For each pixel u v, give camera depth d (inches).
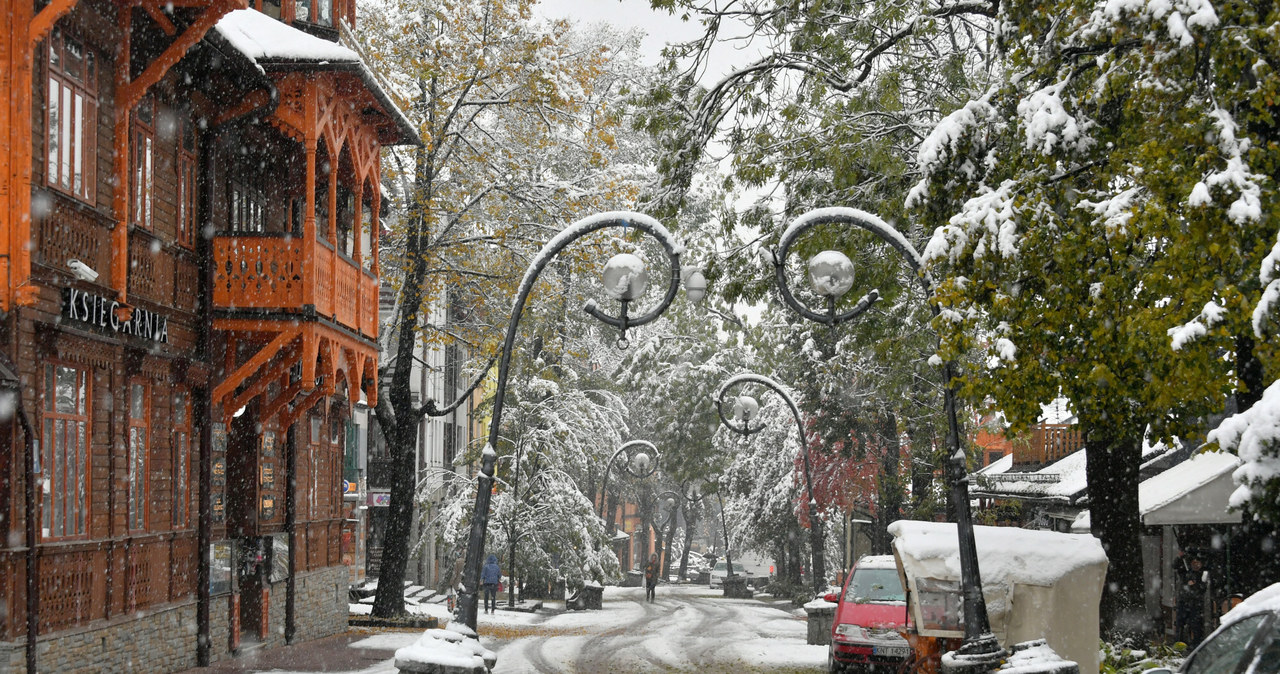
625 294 586.2
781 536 2273.6
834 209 569.0
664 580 3189.0
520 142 1210.6
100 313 609.9
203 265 765.3
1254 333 418.6
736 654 972.6
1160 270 457.1
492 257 1224.2
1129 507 732.0
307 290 775.7
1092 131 544.4
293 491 941.2
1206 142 457.1
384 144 994.7
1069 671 448.5
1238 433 401.1
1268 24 450.9
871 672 737.0
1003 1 569.9
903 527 581.6
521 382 1668.3
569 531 1695.4
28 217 523.8
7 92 522.0
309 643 958.4
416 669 519.5
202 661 751.1
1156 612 973.8
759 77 790.5
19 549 530.0
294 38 799.7
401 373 1170.0
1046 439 1294.3
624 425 1945.1
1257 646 287.4
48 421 569.9
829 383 1557.6
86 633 597.6
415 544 1758.1
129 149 666.8
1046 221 512.4
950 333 528.7
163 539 705.6
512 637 1145.4
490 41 1142.3
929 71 783.7
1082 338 527.2
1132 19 474.0
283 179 949.8
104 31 621.9
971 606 509.4
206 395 761.6
